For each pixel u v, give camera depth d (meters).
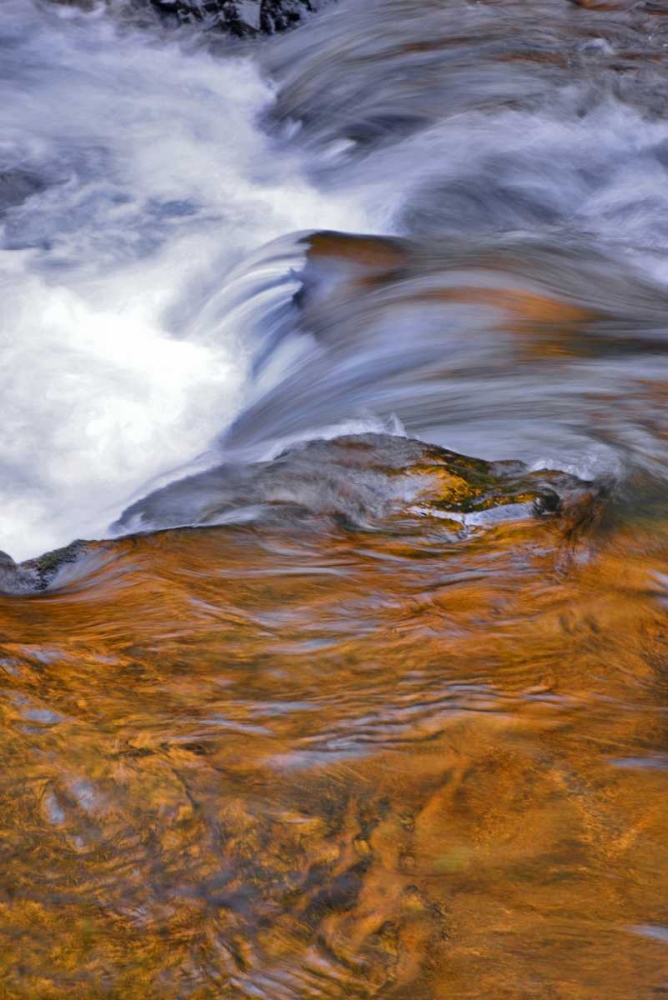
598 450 4.75
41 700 2.67
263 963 1.95
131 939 1.98
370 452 4.56
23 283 9.01
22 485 5.97
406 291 7.68
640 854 2.28
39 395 6.95
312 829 2.30
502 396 5.68
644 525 3.98
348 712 2.73
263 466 4.54
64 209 11.12
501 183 11.82
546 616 3.28
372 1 17.41
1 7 18.11
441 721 2.71
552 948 2.02
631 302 7.95
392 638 3.12
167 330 8.33
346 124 13.93
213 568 3.60
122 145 13.22
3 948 1.94
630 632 3.21
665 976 1.97
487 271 8.31
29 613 3.24
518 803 2.42
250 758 2.51
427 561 3.67
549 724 2.73
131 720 2.62
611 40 15.54
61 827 2.24
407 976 1.94
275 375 7.25
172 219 11.05
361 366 6.63
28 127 13.55
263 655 2.98
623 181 11.87
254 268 8.45
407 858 2.23
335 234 9.08
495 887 2.16
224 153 13.38
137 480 6.17
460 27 16.16
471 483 4.29
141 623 3.15
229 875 2.15
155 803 2.33
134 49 17.03
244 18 17.14
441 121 13.35
